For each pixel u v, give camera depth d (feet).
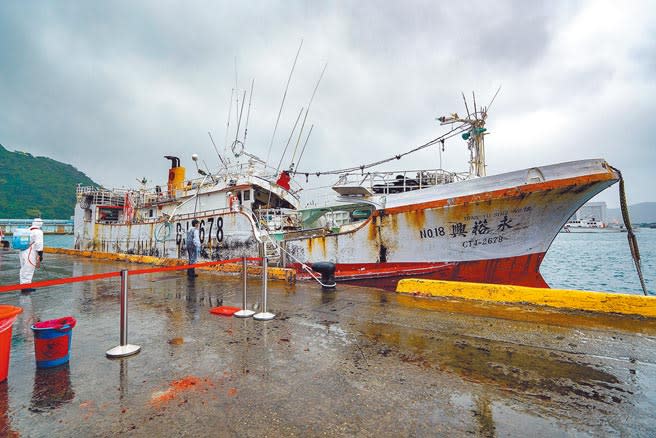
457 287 23.09
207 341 14.74
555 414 8.95
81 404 9.46
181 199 55.36
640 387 10.46
